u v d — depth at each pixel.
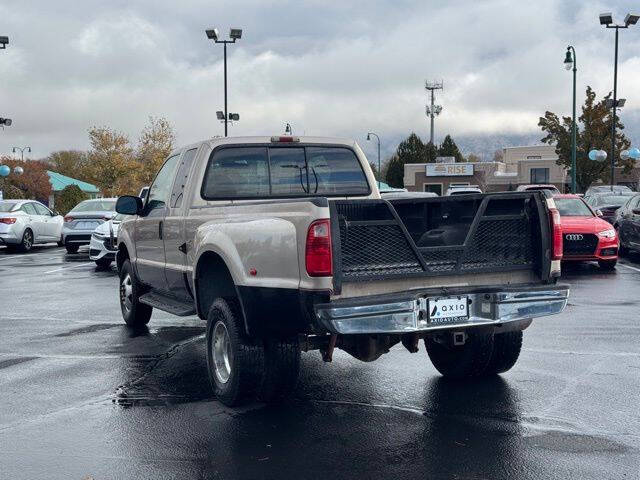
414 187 73.88
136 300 9.05
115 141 62.91
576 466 4.38
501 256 5.52
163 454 4.68
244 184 6.96
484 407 5.60
